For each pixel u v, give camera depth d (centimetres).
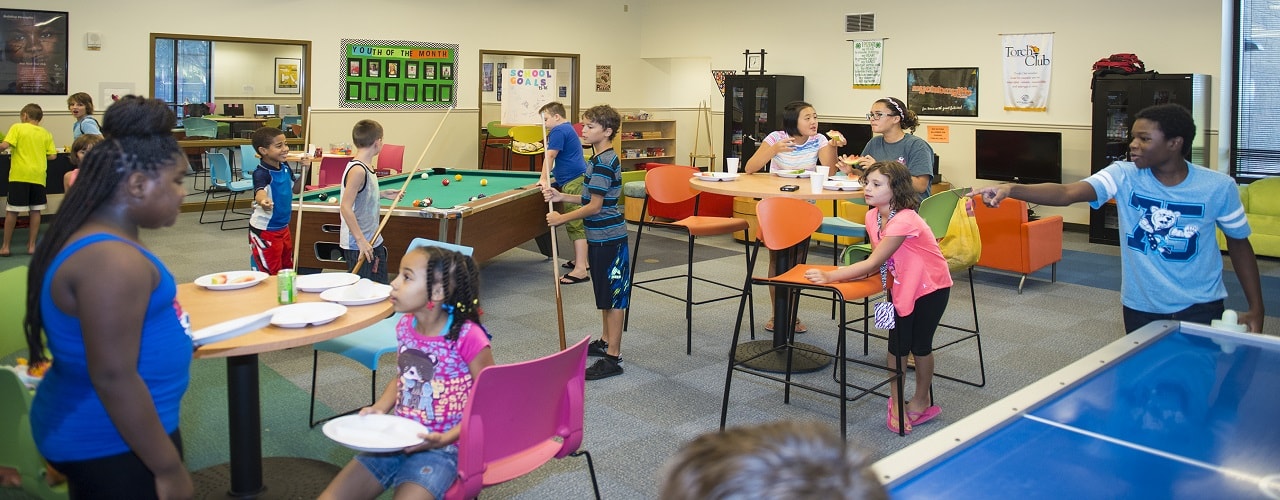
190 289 297
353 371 428
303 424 359
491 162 1186
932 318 347
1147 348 204
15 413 202
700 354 466
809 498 66
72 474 178
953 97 970
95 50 902
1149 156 259
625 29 1260
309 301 285
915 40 993
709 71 1298
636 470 321
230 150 1040
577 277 642
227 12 961
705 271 689
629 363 449
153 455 173
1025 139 878
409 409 228
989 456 142
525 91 712
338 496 214
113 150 170
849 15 1045
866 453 75
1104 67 820
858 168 497
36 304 171
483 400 207
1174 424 154
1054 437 150
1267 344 204
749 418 375
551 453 233
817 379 427
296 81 1595
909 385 417
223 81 1517
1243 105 816
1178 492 128
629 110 1283
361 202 427
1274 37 788
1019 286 634
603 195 414
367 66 1056
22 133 697
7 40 854
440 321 227
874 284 346
